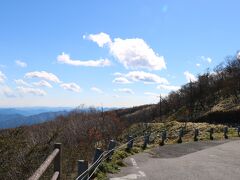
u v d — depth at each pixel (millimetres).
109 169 13383
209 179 12188
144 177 12469
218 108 90500
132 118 122062
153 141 34469
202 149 23516
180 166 15297
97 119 44625
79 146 21281
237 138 35094
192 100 108875
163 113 120750
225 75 114312
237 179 12273
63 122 41000
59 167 7836
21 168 20375
